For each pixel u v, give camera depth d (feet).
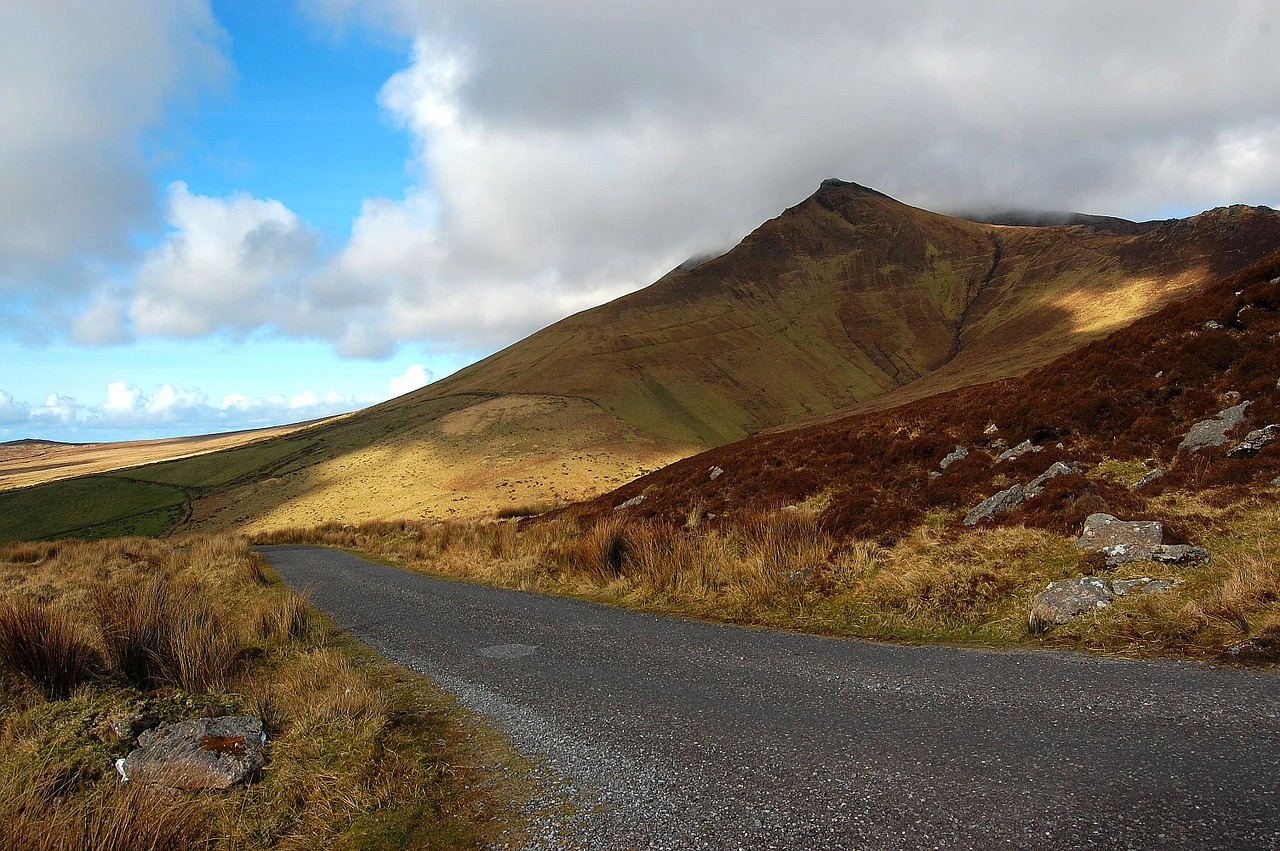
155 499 393.91
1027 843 10.80
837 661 22.94
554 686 22.34
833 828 11.85
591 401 502.38
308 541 128.26
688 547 43.60
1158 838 10.57
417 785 15.37
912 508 46.62
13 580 60.03
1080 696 17.30
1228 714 15.11
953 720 16.38
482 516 153.58
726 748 15.90
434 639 31.40
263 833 13.92
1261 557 24.67
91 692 21.66
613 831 12.65
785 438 83.25
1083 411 49.78
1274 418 37.68
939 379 456.86
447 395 575.79
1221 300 53.67
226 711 20.45
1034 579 29.43
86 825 13.64
